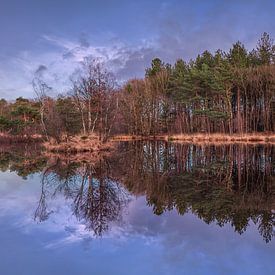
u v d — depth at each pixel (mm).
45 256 7109
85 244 7867
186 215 10445
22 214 10773
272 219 9859
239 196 13156
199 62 64000
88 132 33938
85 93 33469
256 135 49000
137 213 10805
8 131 54781
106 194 14062
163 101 63969
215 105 57719
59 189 15156
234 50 59844
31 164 24594
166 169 21656
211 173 19516
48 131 35500
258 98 55875
